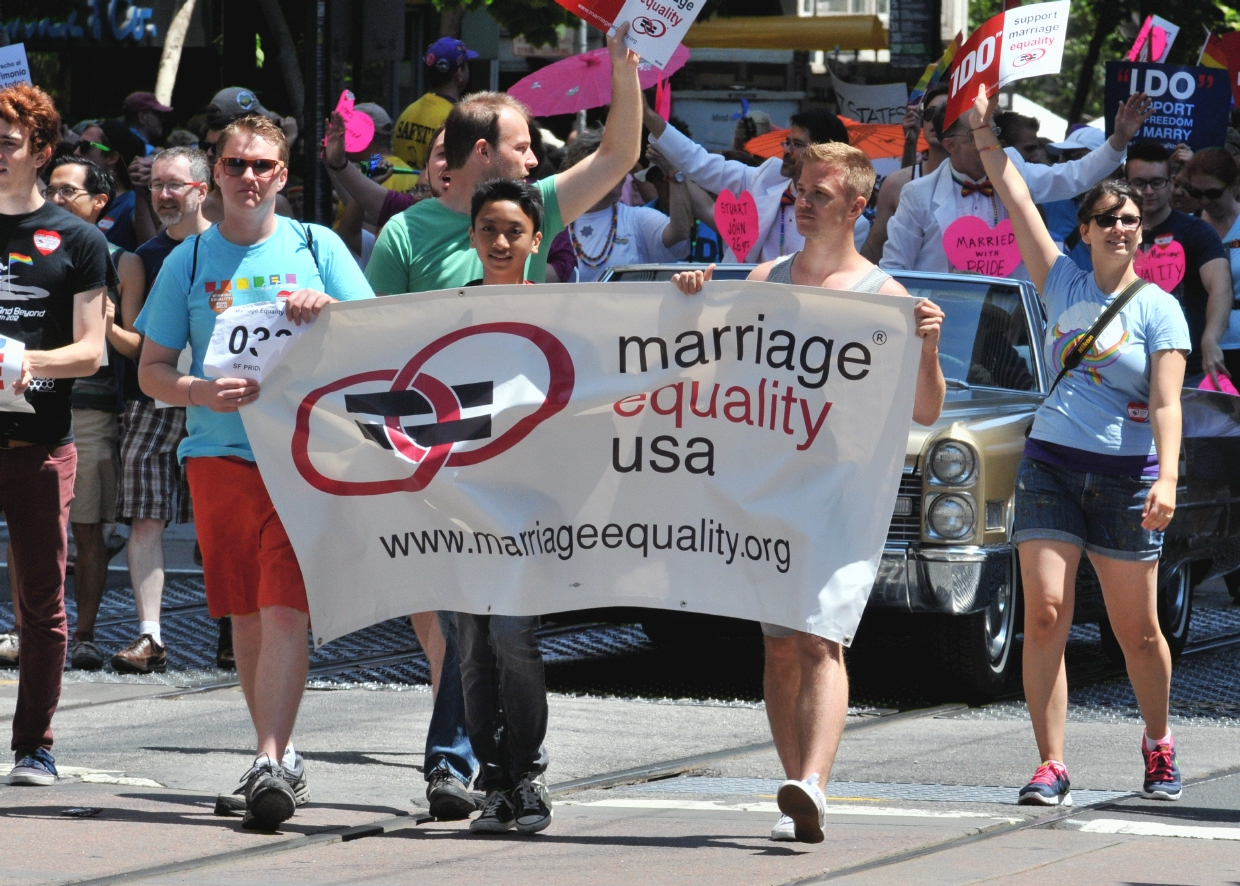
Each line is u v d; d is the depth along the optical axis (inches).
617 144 832.3
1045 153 1947.6
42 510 845.2
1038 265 858.1
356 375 768.3
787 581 736.3
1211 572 1354.6
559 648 1337.4
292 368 772.0
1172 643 1288.1
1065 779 826.8
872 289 756.0
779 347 741.9
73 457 865.5
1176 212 1477.6
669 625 1149.1
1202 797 841.5
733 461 747.4
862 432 737.6
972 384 1181.7
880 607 1068.5
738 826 765.3
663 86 1577.3
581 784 876.0
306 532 768.3
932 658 1101.7
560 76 1991.9
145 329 805.9
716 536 747.4
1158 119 1676.9
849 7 5128.0
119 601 1494.8
